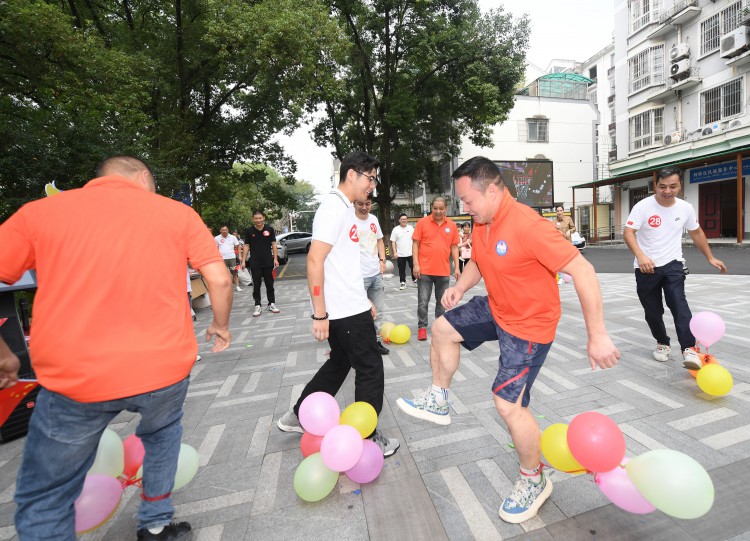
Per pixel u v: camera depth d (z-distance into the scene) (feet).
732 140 50.39
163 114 38.83
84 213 4.61
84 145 22.52
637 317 17.07
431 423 8.97
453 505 6.36
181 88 40.96
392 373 12.30
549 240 5.43
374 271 14.97
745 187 52.90
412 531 5.87
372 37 57.41
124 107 28.43
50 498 4.64
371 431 7.21
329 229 7.11
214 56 38.63
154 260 4.82
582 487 6.65
